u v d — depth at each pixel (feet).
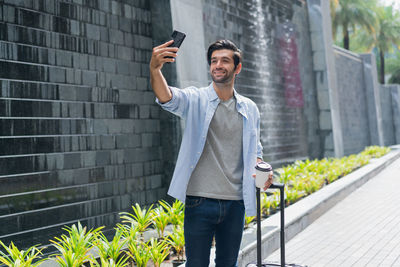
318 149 43.27
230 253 7.79
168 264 12.12
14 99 14.35
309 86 42.52
